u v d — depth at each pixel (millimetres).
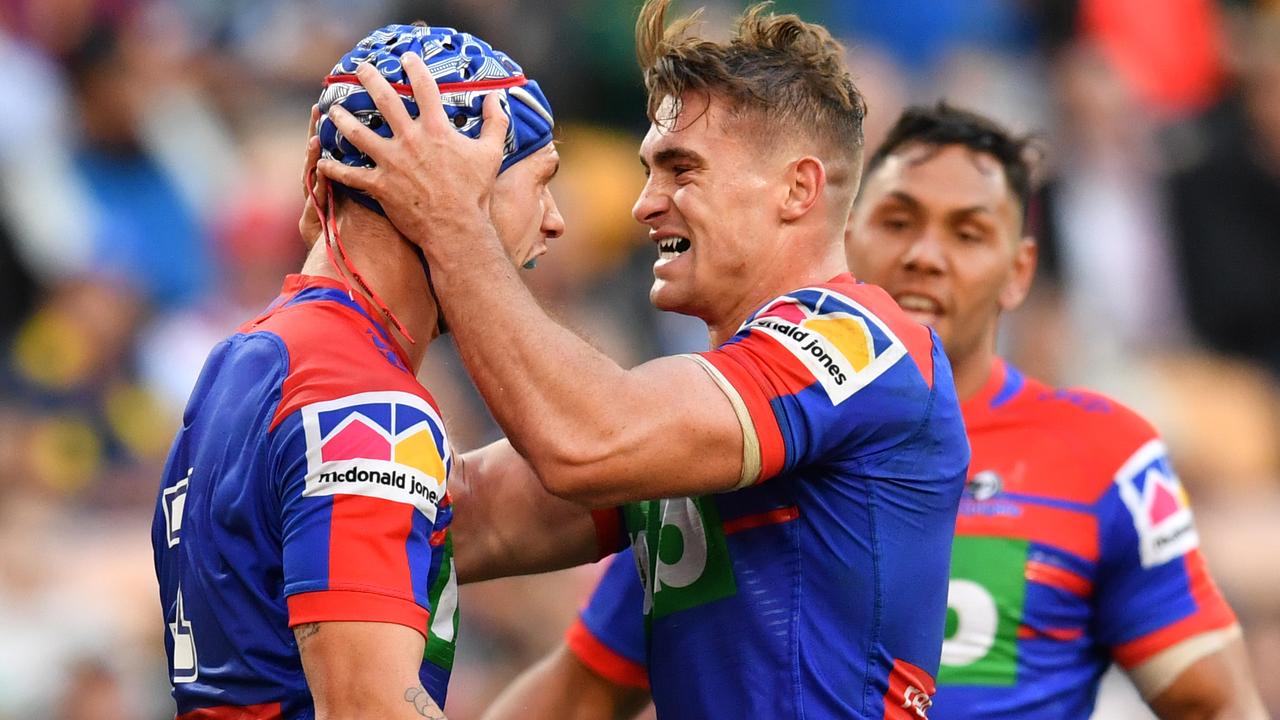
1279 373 33000
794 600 10727
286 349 9992
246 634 9820
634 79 34438
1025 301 27578
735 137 11172
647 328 30656
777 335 10656
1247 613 26156
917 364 10953
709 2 34500
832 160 11438
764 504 10852
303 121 31828
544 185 11031
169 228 29203
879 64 36438
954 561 13750
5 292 27109
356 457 9562
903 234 14062
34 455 23516
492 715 13648
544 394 10148
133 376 26516
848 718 10695
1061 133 34625
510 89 10641
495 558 12047
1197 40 37156
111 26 30250
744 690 10758
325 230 10484
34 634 21719
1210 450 30344
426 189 10234
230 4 33062
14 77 28734
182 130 30234
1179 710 13992
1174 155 34531
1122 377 30266
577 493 10234
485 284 10242
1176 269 33719
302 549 9461
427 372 26047
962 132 14117
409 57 10383
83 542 23422
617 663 13273
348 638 9359
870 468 10797
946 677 13484
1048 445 14078
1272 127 34219
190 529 10094
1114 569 13977
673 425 10188
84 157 29078
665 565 11242
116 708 21766
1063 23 36906
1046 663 13766
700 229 11195
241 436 9898
